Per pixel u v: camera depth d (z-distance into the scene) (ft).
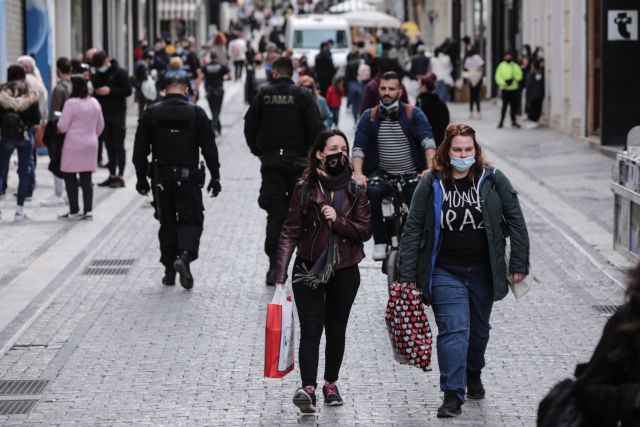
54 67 223.92
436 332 83.20
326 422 63.26
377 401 67.15
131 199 148.05
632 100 197.77
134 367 74.43
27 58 160.35
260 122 96.37
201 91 390.83
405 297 62.54
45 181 168.04
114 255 112.27
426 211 63.16
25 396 68.44
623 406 34.04
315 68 292.40
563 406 35.65
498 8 316.60
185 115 96.32
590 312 88.89
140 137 97.09
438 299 63.00
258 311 89.66
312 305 64.75
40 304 91.66
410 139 86.63
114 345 79.71
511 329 83.87
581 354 77.10
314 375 63.93
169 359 76.23
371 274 102.83
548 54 250.16
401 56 367.04
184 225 97.04
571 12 221.46
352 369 73.82
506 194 63.10
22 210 131.23
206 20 640.99
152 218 133.90
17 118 129.49
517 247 63.00
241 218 133.69
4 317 87.35
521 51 276.82
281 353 62.85
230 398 67.92
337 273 65.16
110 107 157.17
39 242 118.01
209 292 96.37
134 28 357.61
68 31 240.94
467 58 277.03
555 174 171.83
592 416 35.12
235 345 79.71
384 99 86.12
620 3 195.72
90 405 66.69
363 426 62.49
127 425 63.05
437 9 426.51
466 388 67.31
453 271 63.16
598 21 210.38
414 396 68.13
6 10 195.11
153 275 103.35
